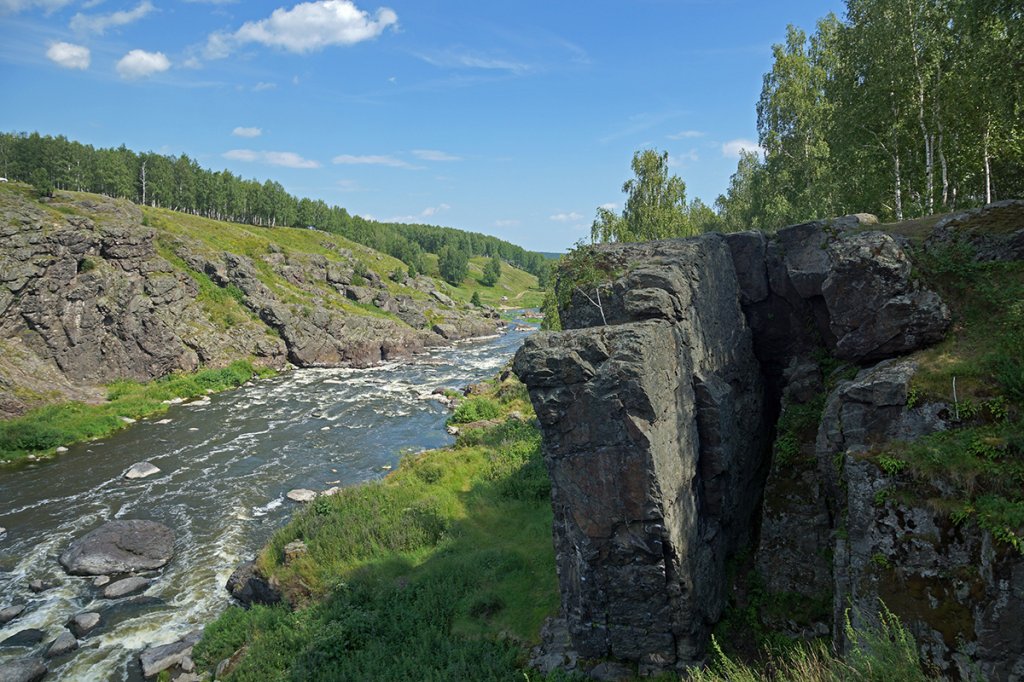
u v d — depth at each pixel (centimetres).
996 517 1159
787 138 4519
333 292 10469
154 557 2772
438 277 18412
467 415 4978
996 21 2414
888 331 1577
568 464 1602
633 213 5656
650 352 1527
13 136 10694
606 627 1662
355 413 5409
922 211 3450
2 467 3969
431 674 1789
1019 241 1574
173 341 6412
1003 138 2991
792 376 2080
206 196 12750
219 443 4509
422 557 2547
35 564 2744
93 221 6419
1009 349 1388
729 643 1752
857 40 3356
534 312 17562
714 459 1803
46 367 5403
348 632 2044
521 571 2303
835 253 1670
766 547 1880
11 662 2059
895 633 1076
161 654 2109
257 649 2031
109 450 4331
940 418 1333
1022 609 1110
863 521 1348
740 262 2131
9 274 5284
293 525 2838
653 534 1542
